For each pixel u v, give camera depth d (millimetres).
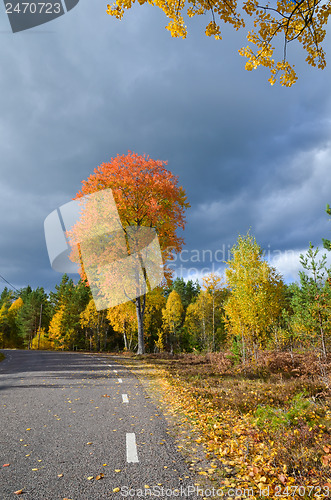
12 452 4531
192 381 12094
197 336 49688
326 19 3943
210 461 4320
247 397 9062
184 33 4172
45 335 76625
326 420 6270
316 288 14078
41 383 10883
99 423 6047
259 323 15609
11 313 91938
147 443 4965
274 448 4766
